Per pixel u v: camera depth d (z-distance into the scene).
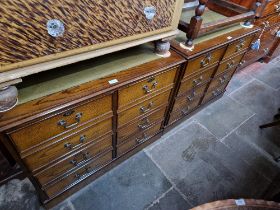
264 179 1.39
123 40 0.74
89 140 0.92
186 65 1.04
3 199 1.10
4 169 1.08
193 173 1.35
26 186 1.16
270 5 1.59
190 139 1.55
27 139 0.68
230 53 1.37
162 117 1.30
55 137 0.76
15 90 0.58
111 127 0.97
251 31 1.33
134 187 1.23
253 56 2.20
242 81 2.24
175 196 1.22
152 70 0.87
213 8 1.46
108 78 0.78
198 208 0.76
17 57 0.53
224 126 1.71
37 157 0.77
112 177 1.26
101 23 0.65
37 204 1.10
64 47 0.60
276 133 1.72
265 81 2.29
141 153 1.41
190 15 1.31
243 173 1.40
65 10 0.55
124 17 0.69
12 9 0.47
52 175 0.91
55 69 0.78
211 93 1.69
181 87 1.20
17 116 0.60
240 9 1.32
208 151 1.50
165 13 0.80
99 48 0.69
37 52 0.56
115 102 0.86
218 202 0.78
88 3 0.58
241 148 1.56
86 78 0.77
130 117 1.03
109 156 1.17
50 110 0.63
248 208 0.80
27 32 0.52
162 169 1.34
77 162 0.98
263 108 1.95
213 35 1.21
